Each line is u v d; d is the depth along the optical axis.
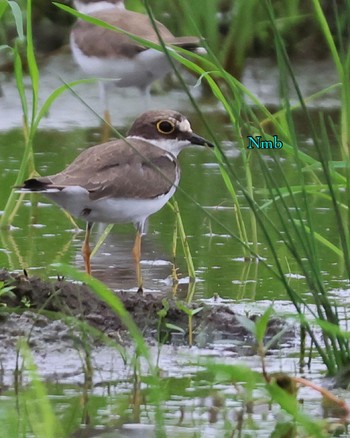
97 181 11.52
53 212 14.95
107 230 12.70
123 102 20.25
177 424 8.11
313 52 21.39
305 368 9.38
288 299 11.25
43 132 18.69
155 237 13.83
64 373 9.16
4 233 13.75
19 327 9.81
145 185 11.88
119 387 8.90
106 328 10.12
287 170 16.41
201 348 9.91
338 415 8.34
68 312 9.93
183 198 15.28
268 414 8.35
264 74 21.03
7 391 8.71
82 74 20.97
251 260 12.85
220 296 11.35
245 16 20.22
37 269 12.02
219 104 20.41
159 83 20.97
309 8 21.12
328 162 9.79
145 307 10.41
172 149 12.70
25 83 20.59
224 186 15.77
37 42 21.11
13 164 16.48
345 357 9.05
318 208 14.88
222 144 17.91
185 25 20.22
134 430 7.97
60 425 7.93
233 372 7.20
